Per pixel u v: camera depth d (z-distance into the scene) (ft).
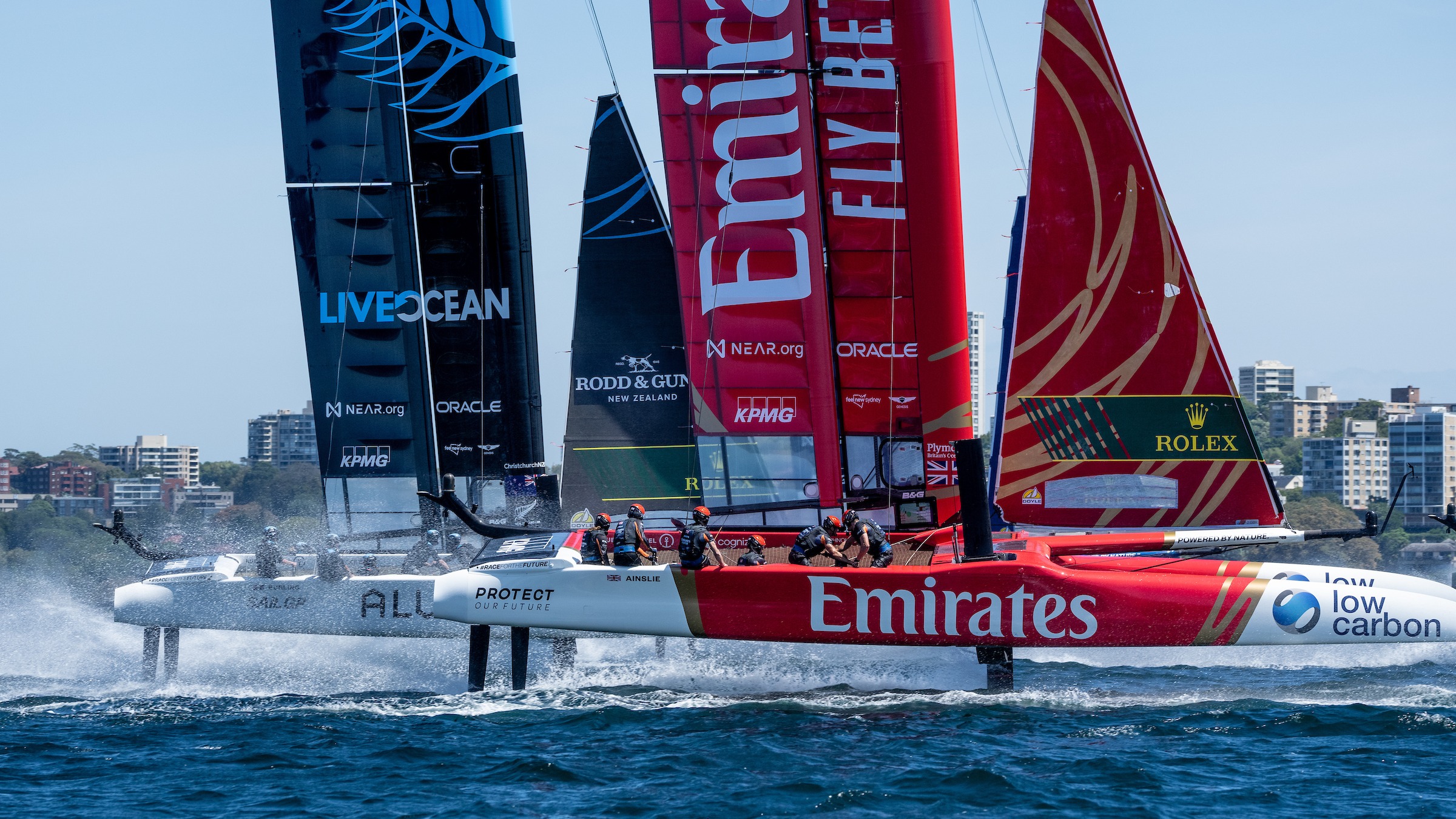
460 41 239.91
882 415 214.28
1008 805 143.64
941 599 191.52
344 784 155.53
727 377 218.38
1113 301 201.57
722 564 196.03
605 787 152.15
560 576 201.05
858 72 210.79
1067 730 175.52
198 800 150.10
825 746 168.66
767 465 219.20
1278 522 199.82
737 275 217.15
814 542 196.24
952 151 210.59
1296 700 192.65
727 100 215.31
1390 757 160.97
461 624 220.43
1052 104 201.57
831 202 212.23
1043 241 202.59
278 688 219.61
